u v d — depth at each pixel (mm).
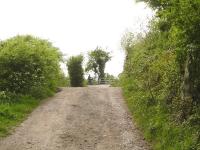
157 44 22109
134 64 24641
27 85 21656
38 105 20406
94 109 19391
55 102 21297
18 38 25781
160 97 15898
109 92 25188
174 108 14250
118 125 16375
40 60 22828
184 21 11531
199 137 11500
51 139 14547
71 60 39375
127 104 20500
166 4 12773
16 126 16188
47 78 24672
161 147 12688
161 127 13891
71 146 13805
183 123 12844
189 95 13445
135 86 21781
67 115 18109
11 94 20297
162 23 19188
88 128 15977
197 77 12969
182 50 12875
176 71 15242
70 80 39219
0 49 22844
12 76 21125
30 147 13672
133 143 13992
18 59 21562
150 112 16062
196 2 11359
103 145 13891
